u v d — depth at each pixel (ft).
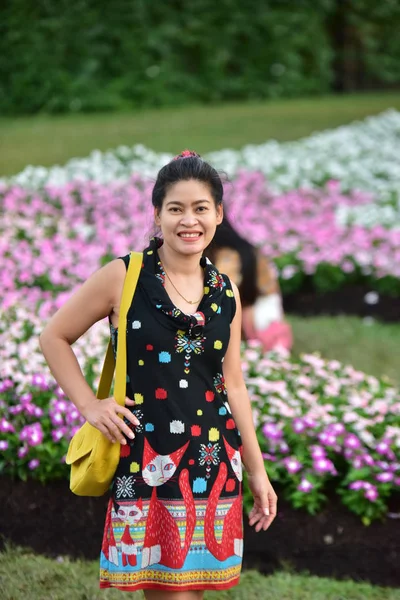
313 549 12.42
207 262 8.70
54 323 8.44
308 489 12.41
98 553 12.25
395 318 23.89
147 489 8.16
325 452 13.14
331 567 12.23
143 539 8.15
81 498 12.80
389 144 39.29
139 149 33.96
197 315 8.25
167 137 42.47
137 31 54.80
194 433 8.21
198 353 8.25
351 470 12.86
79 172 30.40
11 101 53.01
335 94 64.80
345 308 24.45
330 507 12.89
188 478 8.20
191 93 57.52
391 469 12.88
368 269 24.76
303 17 60.08
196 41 57.00
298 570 12.17
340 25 65.21
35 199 27.02
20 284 21.13
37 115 52.95
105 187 28.84
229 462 8.41
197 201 8.27
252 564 12.26
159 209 8.55
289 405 13.75
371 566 12.24
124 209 27.58
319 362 15.66
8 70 53.01
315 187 31.53
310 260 24.82
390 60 65.10
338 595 11.42
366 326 22.49
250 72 59.67
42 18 52.60
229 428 8.48
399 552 12.39
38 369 13.82
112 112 54.03
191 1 56.54
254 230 26.14
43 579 11.21
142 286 8.29
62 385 8.36
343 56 65.57
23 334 15.47
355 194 30.30
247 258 17.13
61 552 12.22
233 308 8.55
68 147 39.60
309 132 44.24
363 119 47.47
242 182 30.66
